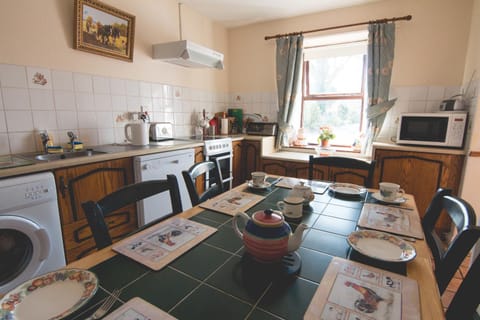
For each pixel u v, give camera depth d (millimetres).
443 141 2266
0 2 1571
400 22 2607
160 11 2590
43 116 1820
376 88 2684
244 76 3604
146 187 1040
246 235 696
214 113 3518
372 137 2750
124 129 2303
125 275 648
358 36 2924
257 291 590
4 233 1312
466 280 612
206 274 654
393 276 637
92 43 2018
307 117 3424
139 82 2465
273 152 3342
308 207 1141
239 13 3055
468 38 2400
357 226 945
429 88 2590
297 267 684
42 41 1771
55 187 1440
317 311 525
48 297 567
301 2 2740
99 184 1714
